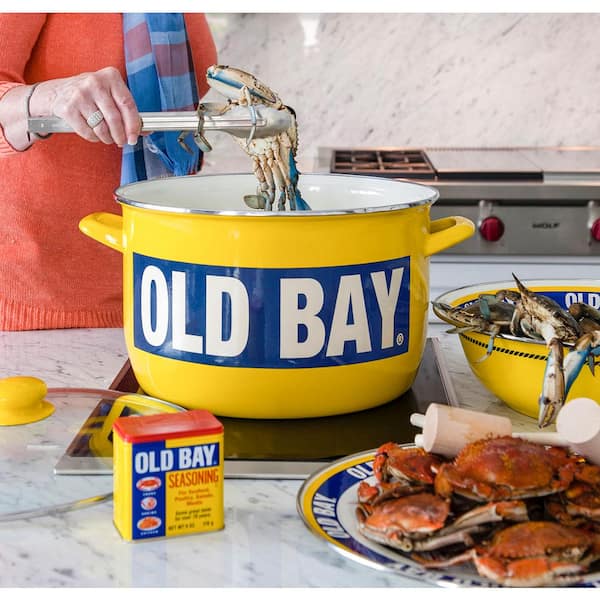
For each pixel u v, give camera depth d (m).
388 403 1.01
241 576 0.66
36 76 1.50
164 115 1.02
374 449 0.85
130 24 1.58
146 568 0.67
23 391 0.90
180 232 0.91
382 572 0.67
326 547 0.71
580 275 2.18
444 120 2.65
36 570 0.67
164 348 0.95
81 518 0.75
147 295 0.96
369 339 0.94
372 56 2.63
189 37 1.74
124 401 0.94
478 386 1.08
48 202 1.44
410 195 1.08
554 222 2.15
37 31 1.42
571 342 0.89
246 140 1.06
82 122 1.20
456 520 0.65
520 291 0.94
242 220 0.88
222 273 0.90
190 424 0.72
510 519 0.64
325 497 0.75
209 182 1.14
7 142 1.27
